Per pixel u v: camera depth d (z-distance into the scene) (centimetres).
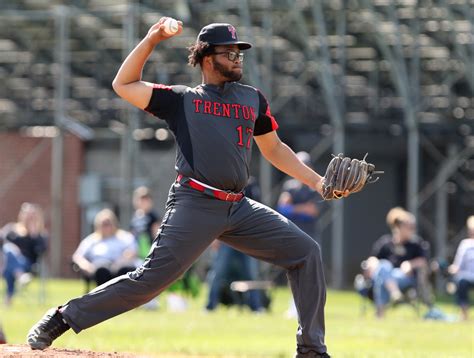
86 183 8275
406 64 7431
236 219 2042
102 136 8156
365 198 8475
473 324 4653
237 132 2016
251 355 3062
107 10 7594
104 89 8038
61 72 7650
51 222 8500
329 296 6838
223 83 2033
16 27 7975
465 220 8062
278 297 6969
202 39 2014
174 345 3462
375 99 7375
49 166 8525
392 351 3359
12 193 8588
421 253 5159
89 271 5312
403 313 5750
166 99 2006
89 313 2061
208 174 2006
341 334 3972
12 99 8275
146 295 2048
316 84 7612
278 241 2066
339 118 7044
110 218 5359
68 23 7706
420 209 8300
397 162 8438
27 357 2039
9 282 5616
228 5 7144
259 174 8144
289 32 7462
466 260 5178
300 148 8088
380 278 5109
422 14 7119
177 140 2020
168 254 2017
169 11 7419
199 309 5594
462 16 7256
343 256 8462
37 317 4538
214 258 5322
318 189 2111
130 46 7275
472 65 7000
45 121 8169
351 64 7538
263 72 7569
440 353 3294
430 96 7356
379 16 7312
